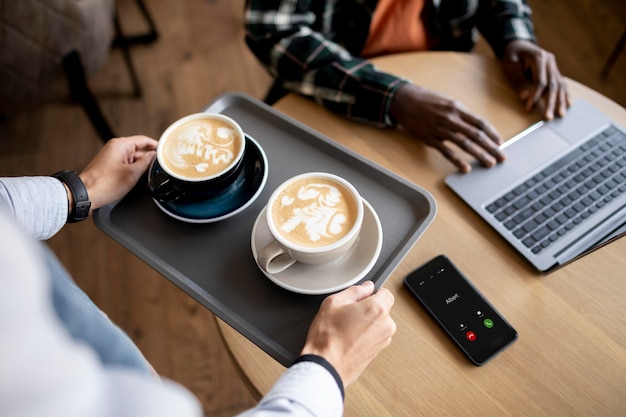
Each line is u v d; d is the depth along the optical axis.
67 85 1.45
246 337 0.64
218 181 0.69
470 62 1.03
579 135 0.88
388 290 0.67
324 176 0.66
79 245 1.58
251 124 0.85
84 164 1.73
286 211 0.64
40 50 1.28
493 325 0.68
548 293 0.72
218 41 2.05
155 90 1.92
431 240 0.77
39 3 1.21
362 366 0.57
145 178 0.78
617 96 1.71
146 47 2.04
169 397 0.31
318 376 0.51
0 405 0.24
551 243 0.75
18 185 0.66
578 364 0.66
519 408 0.63
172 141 0.72
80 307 0.42
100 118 1.58
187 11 2.14
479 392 0.64
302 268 0.66
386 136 0.91
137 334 1.44
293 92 0.99
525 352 0.67
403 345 0.68
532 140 0.88
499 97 0.97
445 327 0.68
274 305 0.66
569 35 1.88
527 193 0.80
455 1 1.13
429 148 0.89
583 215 0.77
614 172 0.82
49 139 1.78
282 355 0.62
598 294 0.72
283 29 1.02
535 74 0.96
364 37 1.15
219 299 0.67
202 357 1.40
